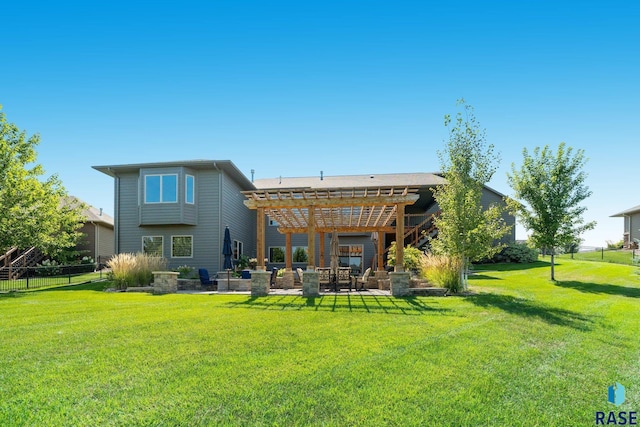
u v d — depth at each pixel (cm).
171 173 1961
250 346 588
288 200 1324
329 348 578
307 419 349
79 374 461
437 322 783
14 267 2084
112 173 2064
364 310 934
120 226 2053
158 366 491
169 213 1944
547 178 1688
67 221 1694
